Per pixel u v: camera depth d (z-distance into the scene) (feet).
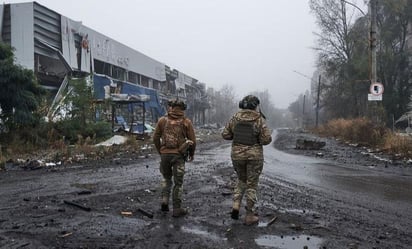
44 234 18.47
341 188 31.73
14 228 19.36
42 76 114.11
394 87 171.01
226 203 25.03
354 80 161.48
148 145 76.95
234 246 16.92
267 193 28.63
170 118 22.40
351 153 63.10
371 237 18.45
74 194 27.81
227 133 21.75
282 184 33.17
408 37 181.68
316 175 39.09
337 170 43.14
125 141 74.13
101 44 147.64
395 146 57.41
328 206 24.88
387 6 155.84
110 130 79.05
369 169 44.16
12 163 45.65
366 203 26.03
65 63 116.16
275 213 22.59
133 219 21.13
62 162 48.01
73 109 73.92
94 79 100.27
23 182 33.42
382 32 161.27
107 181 33.86
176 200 21.76
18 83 61.82
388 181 35.60
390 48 165.58
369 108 79.10
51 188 30.35
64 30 121.70
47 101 77.36
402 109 169.17
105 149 59.98
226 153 66.90
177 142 21.98
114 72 164.96
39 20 111.65
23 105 62.54
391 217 22.34
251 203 20.43
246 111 21.16
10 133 61.36
